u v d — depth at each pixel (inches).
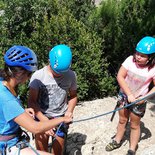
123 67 97.3
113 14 186.1
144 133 119.0
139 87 96.7
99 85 158.7
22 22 175.3
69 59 84.4
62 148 97.0
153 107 135.9
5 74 71.0
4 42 167.0
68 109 94.3
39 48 153.5
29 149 74.2
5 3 178.2
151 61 93.7
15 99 70.3
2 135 72.4
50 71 89.2
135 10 181.9
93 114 135.9
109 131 122.0
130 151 105.4
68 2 195.5
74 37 154.2
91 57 155.3
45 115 92.5
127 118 107.1
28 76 72.7
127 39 173.9
